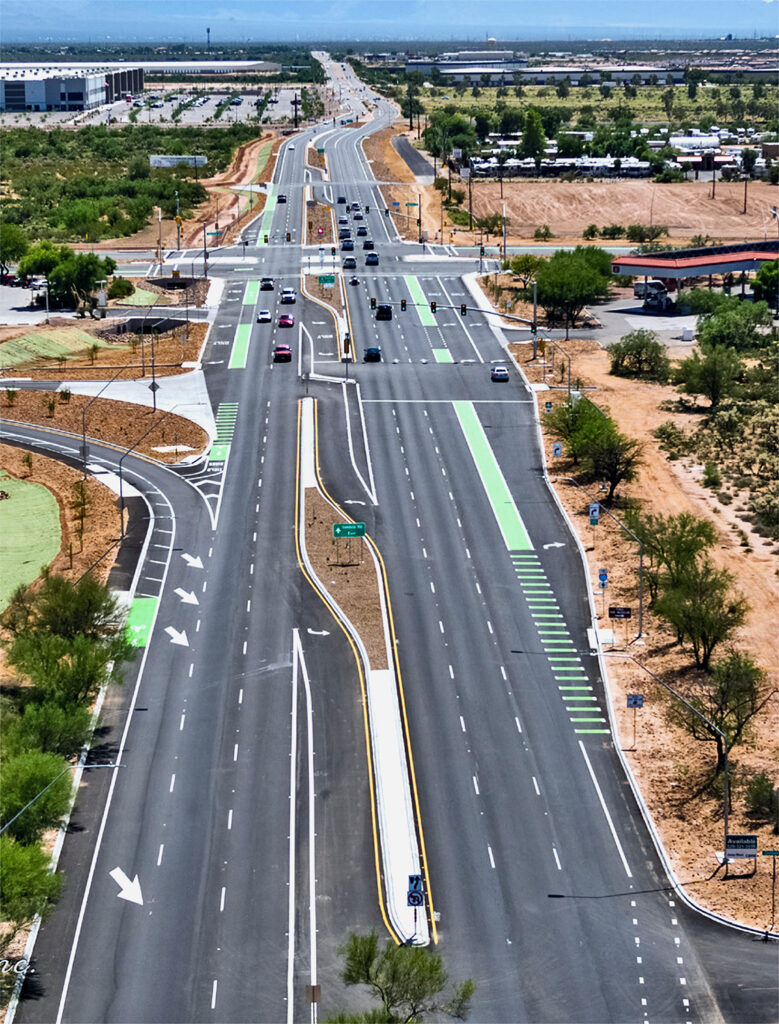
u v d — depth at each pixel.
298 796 78.81
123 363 173.38
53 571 110.25
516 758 83.00
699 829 75.69
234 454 138.88
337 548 114.19
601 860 73.06
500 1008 61.66
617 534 117.75
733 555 114.50
